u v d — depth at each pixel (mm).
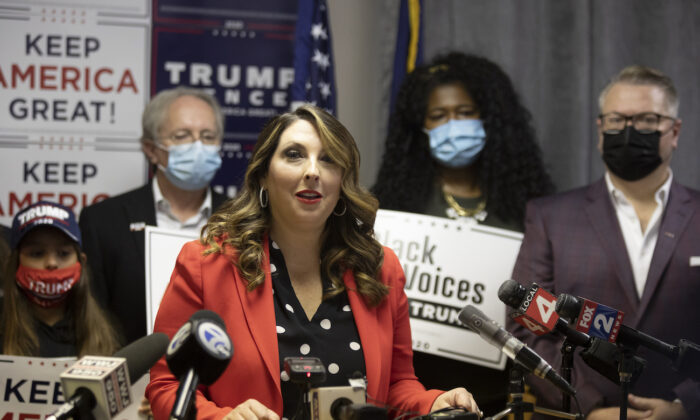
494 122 3875
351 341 2260
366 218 2389
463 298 3643
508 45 4539
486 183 3881
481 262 3672
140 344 1804
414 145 4027
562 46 4555
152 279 3537
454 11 4543
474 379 3619
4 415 2830
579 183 4504
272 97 4547
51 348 3137
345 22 4855
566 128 4539
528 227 3605
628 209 3480
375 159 4676
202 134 3922
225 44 4512
